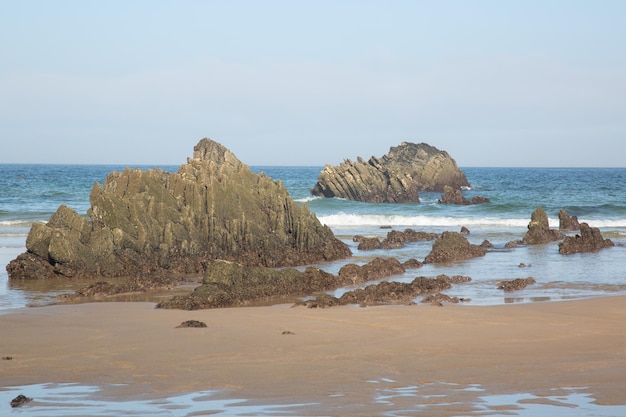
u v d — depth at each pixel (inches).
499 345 671.1
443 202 3235.7
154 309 894.4
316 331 739.4
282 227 1455.5
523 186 4960.6
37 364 610.5
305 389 522.9
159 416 456.4
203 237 1359.5
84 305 925.8
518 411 458.0
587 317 815.1
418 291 1024.9
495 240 1820.9
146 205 1354.6
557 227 2146.9
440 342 685.3
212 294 935.0
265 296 1002.7
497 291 1050.1
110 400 498.6
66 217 1288.1
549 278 1171.3
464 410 462.0
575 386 522.6
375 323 781.3
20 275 1206.9
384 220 2324.1
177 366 598.5
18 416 460.1
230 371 579.8
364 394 506.6
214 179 1427.2
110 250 1240.8
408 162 4621.1
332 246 1464.1
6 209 2783.0
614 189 4392.2
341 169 3671.3
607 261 1385.3
